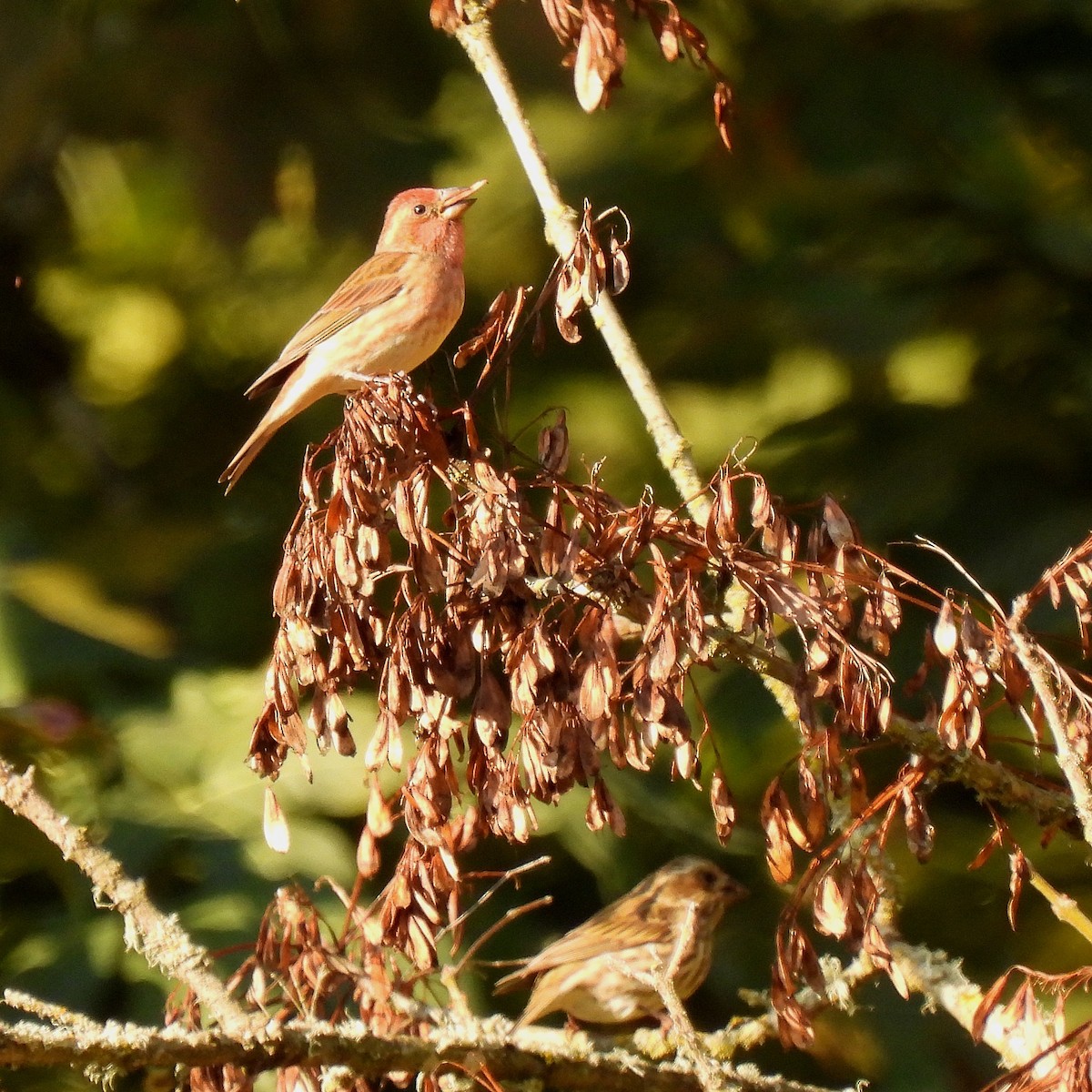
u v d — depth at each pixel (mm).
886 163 13328
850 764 6375
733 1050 7086
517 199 15133
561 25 6625
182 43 15336
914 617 11219
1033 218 12484
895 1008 10758
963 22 13891
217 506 14883
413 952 5910
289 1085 5973
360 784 10508
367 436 5676
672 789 11773
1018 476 11812
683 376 14125
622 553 5785
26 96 15234
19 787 5883
